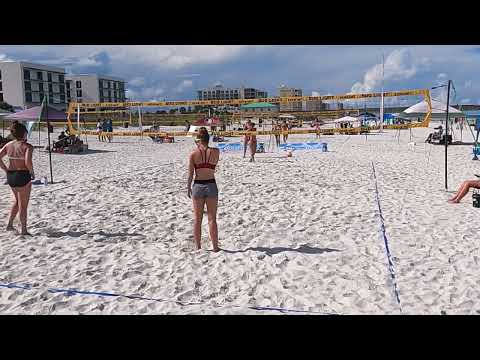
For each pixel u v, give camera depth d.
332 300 3.58
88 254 4.74
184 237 5.35
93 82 87.44
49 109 17.58
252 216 6.29
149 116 48.97
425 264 4.32
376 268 4.23
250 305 3.51
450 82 8.17
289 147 19.02
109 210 6.71
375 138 26.16
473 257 4.48
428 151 16.81
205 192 4.68
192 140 26.44
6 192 8.20
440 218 6.07
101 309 3.47
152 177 10.02
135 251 4.82
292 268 4.28
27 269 4.32
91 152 17.34
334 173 10.55
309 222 5.94
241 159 14.14
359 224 5.80
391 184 8.90
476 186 6.98
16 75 71.19
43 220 6.11
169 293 3.76
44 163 13.29
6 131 26.11
